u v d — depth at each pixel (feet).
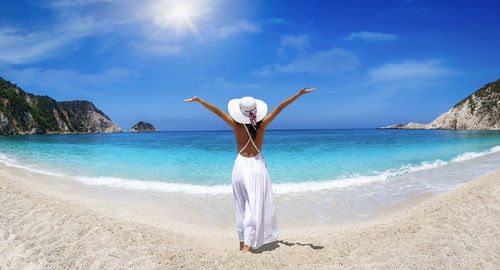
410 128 455.63
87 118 389.39
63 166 37.17
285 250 9.27
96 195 21.80
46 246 9.10
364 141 88.22
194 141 105.09
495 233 9.06
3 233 10.21
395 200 19.42
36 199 15.48
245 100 9.30
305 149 59.62
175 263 8.14
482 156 42.98
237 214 9.90
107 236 10.04
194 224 15.44
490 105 249.14
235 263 8.21
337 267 7.63
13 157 48.16
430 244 8.76
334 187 23.73
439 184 23.86
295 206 18.58
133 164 38.78
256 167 9.57
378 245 9.31
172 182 26.76
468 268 7.03
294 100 9.59
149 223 14.67
